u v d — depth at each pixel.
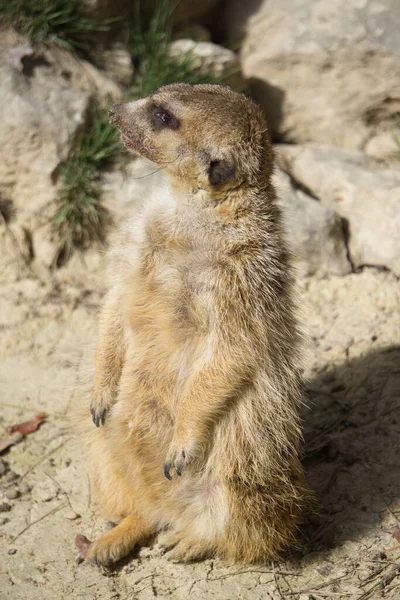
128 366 6.11
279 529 6.05
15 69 9.03
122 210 8.91
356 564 5.99
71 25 9.52
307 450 7.15
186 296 5.89
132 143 5.98
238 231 5.87
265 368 5.92
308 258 8.90
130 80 9.78
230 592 5.78
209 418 5.75
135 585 5.86
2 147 8.80
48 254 8.98
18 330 8.41
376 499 6.59
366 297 8.76
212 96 5.90
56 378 7.94
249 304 5.82
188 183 5.88
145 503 6.21
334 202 9.47
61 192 8.85
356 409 7.53
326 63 9.97
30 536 6.26
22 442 7.20
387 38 9.84
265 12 10.39
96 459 6.38
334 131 10.24
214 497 6.03
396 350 8.12
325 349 8.23
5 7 9.27
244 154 5.80
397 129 10.15
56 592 5.77
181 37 10.38
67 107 9.01
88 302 8.73
